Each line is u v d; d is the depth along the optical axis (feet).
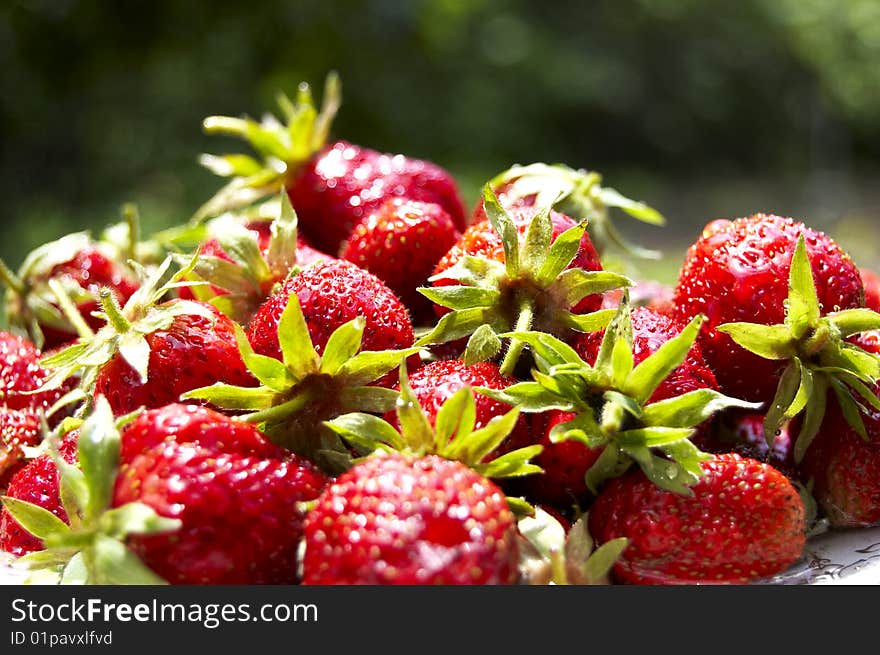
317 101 5.10
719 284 1.05
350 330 0.95
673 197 6.86
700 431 1.01
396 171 1.25
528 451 0.93
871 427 1.02
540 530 0.93
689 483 0.93
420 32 5.87
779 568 0.96
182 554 0.90
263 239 1.20
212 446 0.92
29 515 0.94
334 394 0.97
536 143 7.16
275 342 1.00
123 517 0.89
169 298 1.21
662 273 3.49
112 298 0.99
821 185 7.47
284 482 0.92
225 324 1.02
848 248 4.87
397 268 1.12
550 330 1.03
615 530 0.95
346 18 5.04
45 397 1.13
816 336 1.00
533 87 7.41
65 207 4.62
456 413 0.92
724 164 8.21
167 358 1.00
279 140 1.27
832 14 9.03
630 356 0.94
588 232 1.18
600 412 0.95
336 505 0.88
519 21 7.84
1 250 4.00
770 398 1.05
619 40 8.29
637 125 7.92
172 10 4.47
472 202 4.71
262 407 0.97
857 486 1.03
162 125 5.10
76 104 4.92
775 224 1.06
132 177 4.91
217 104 5.16
